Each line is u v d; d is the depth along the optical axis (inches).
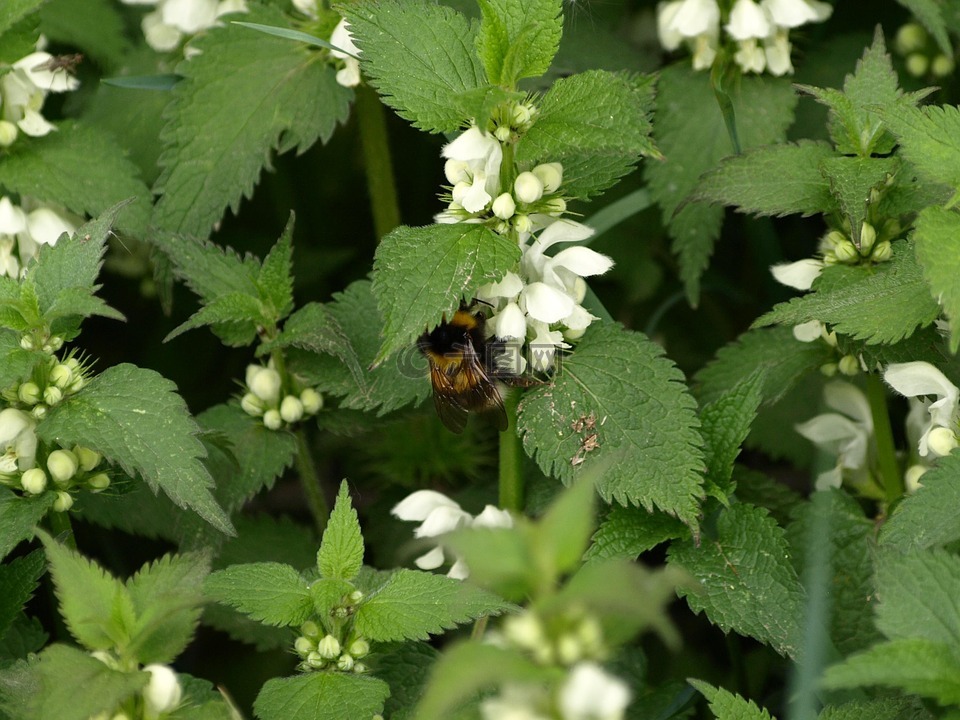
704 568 19.2
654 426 19.3
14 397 19.2
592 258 19.2
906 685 17.5
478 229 19.0
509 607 18.4
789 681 20.0
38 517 19.2
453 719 17.7
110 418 18.9
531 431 19.4
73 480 19.5
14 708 17.9
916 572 17.9
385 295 18.8
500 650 16.1
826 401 20.8
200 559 18.0
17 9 20.5
